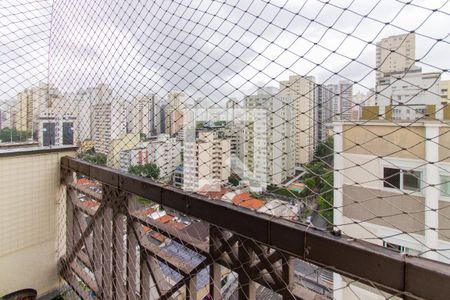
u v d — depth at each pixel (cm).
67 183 251
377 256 75
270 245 98
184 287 140
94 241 211
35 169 245
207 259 124
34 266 249
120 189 173
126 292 174
